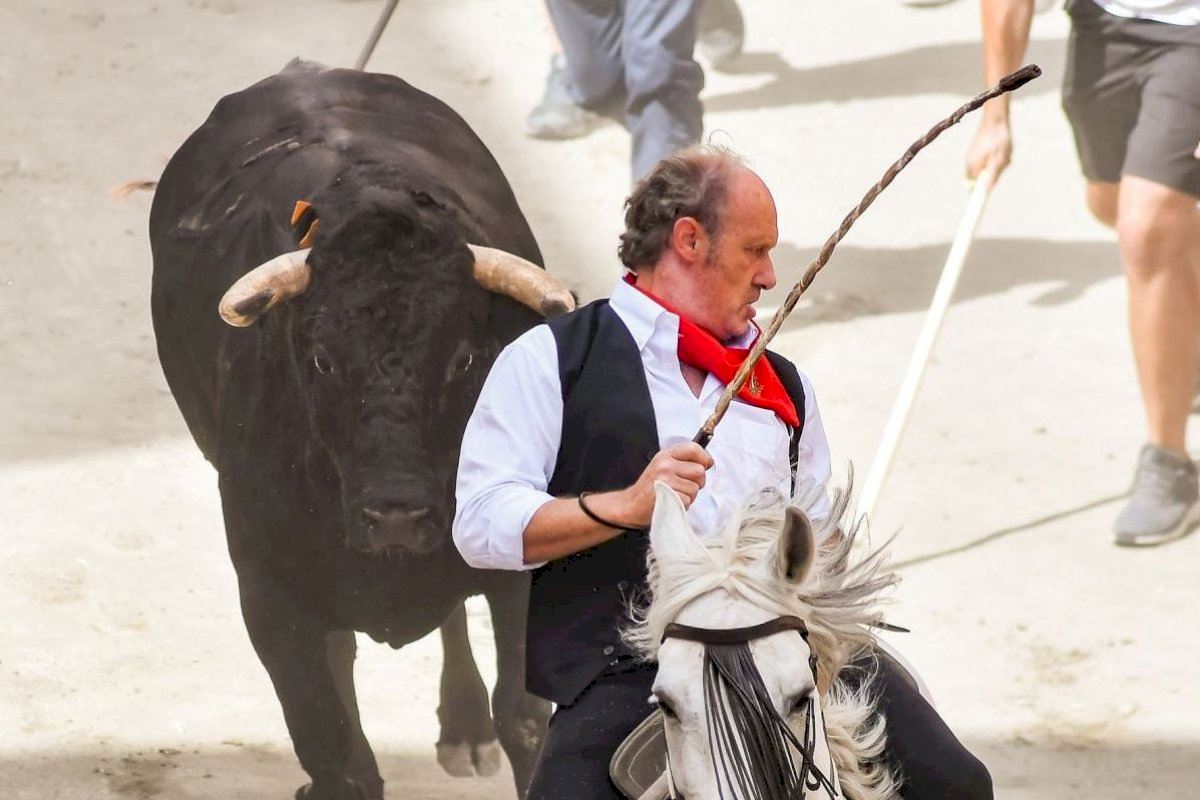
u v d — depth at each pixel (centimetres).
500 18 4428
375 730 1984
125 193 2066
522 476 1107
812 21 4584
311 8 4419
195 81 3962
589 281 3203
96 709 1973
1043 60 4347
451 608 1633
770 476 1115
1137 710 2088
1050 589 2367
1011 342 3095
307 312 1519
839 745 1025
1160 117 2402
